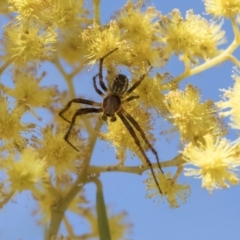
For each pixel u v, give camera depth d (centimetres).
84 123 21
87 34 21
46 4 21
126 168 20
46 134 20
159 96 21
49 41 21
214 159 19
